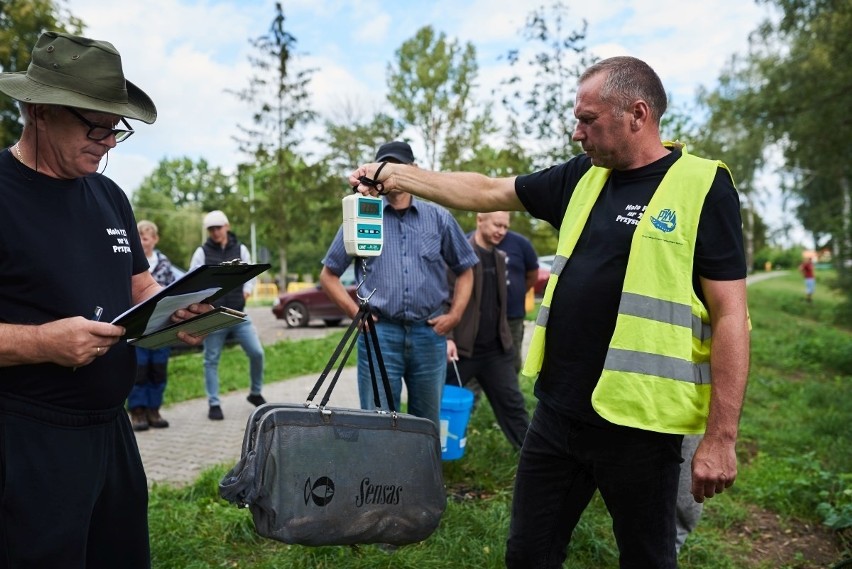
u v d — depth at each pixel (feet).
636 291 6.99
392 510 7.25
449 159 69.21
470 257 13.60
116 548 7.55
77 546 6.66
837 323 57.21
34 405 6.50
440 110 72.74
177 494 14.26
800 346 40.32
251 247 125.90
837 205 59.88
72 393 6.68
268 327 53.57
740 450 18.88
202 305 7.15
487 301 15.93
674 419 6.86
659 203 7.07
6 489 6.32
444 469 15.23
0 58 37.60
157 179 268.41
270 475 6.50
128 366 7.32
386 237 12.65
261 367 22.24
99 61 6.59
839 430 21.16
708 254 6.86
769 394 27.76
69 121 6.55
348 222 8.51
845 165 52.39
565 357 7.54
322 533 6.78
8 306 6.52
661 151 7.46
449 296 15.08
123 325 6.33
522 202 8.84
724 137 82.74
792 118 52.34
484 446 16.57
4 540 6.38
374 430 7.23
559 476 7.92
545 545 8.09
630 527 7.50
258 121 73.05
